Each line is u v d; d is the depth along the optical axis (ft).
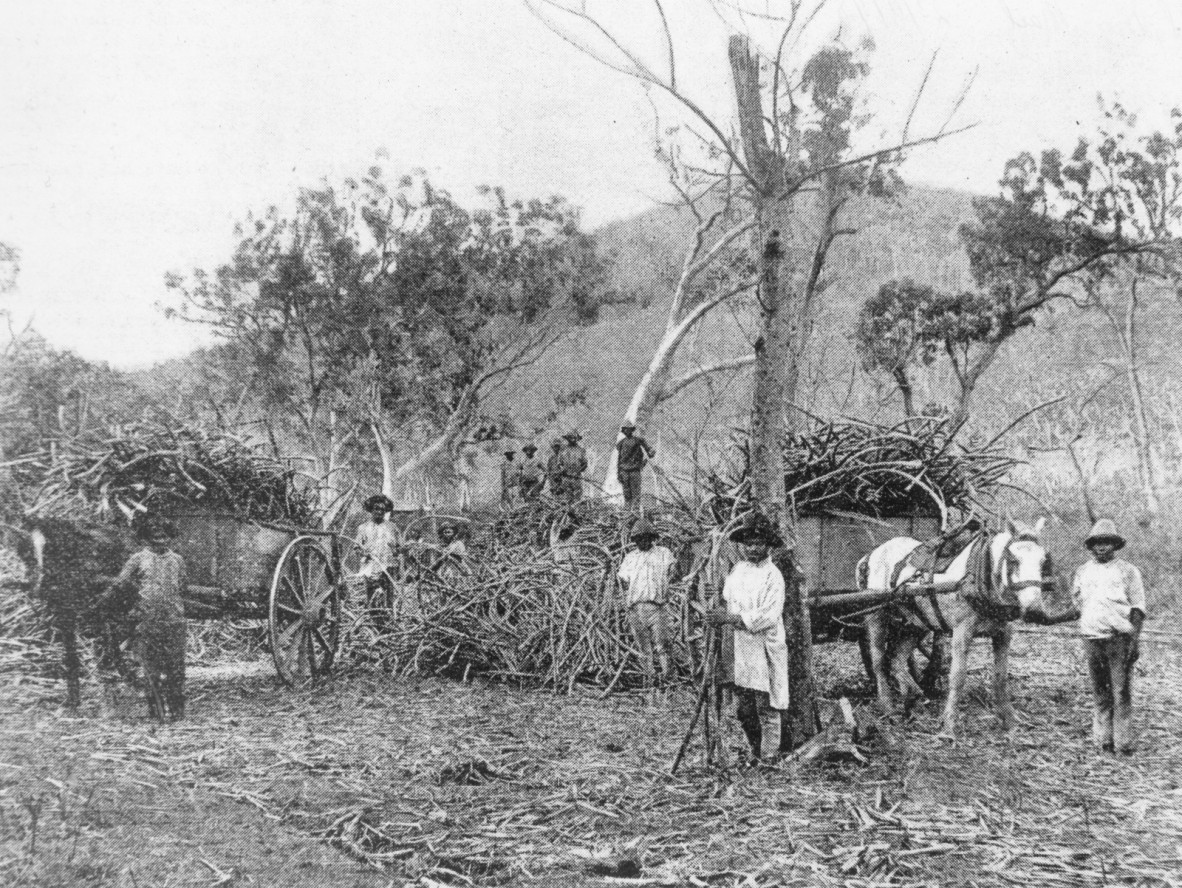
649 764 22.97
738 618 22.09
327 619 34.47
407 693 31.94
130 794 19.92
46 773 20.98
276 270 88.48
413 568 39.75
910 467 30.42
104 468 29.37
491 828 18.49
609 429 114.32
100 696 28.84
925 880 15.98
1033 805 19.93
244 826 18.39
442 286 94.58
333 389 94.73
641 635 32.37
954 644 26.13
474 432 101.04
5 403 33.47
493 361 101.14
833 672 36.24
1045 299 76.84
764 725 22.72
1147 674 35.68
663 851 17.42
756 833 18.21
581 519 44.45
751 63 22.90
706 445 36.88
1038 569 24.63
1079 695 32.04
